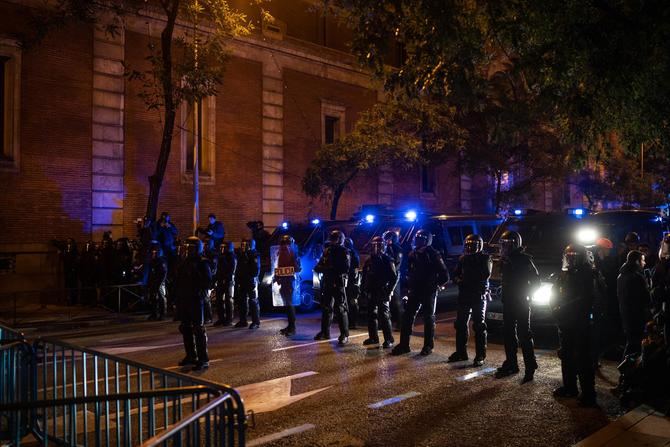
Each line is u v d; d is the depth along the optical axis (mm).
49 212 18203
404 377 7984
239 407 3787
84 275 16438
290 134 24797
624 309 7672
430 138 22312
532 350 7754
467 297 8789
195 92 16406
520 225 11562
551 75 7973
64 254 17219
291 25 25219
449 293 14594
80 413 6734
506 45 8523
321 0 10039
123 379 8258
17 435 5430
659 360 6539
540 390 7293
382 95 28594
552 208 39344
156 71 16156
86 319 13773
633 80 7453
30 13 17891
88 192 19000
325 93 26203
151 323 13688
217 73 16656
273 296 13984
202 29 21328
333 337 11234
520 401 6836
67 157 18609
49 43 18297
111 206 19438
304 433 5820
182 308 8703
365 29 8367
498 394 7129
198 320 8664
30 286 17594
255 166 23562
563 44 7680
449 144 22688
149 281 14312
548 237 11094
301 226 15727
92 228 19047
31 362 5723
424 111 21031
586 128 8328
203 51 16859
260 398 7066
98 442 5035
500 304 10336
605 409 6531
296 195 24938
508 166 24219
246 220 23219
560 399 6910
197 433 3906
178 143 21312
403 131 21391
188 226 21469
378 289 10164
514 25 7977
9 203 17500
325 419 6242
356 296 11188
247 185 23297
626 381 6727
